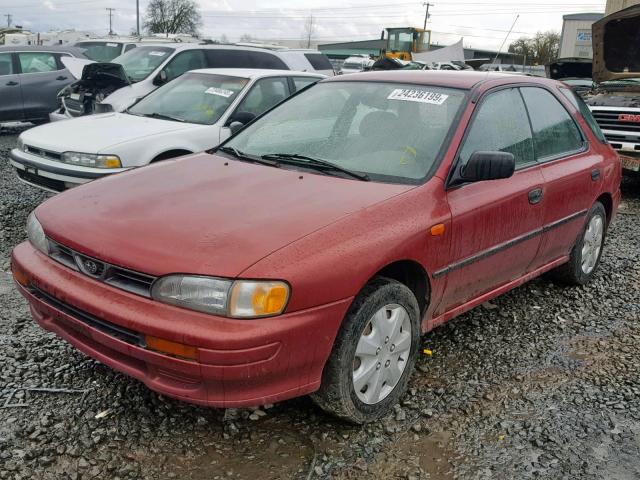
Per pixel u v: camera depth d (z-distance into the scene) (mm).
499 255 3889
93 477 2723
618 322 4617
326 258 2803
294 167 3717
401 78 4242
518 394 3561
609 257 6117
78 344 3035
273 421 3180
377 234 3031
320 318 2777
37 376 3457
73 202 3381
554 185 4293
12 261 3385
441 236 3342
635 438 3180
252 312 2615
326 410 3072
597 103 9367
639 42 9461
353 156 3730
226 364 2578
